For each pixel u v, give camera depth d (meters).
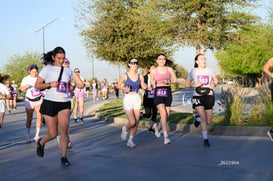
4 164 6.42
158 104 8.12
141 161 6.26
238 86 10.61
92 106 24.05
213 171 5.37
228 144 7.58
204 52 21.09
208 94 7.68
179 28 21.20
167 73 8.19
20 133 10.94
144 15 22.62
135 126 7.77
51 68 6.14
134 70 7.77
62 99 6.07
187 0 20.97
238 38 21.55
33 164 6.31
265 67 7.14
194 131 9.84
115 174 5.39
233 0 20.70
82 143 8.53
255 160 5.96
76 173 5.53
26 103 8.90
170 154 6.80
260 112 10.04
